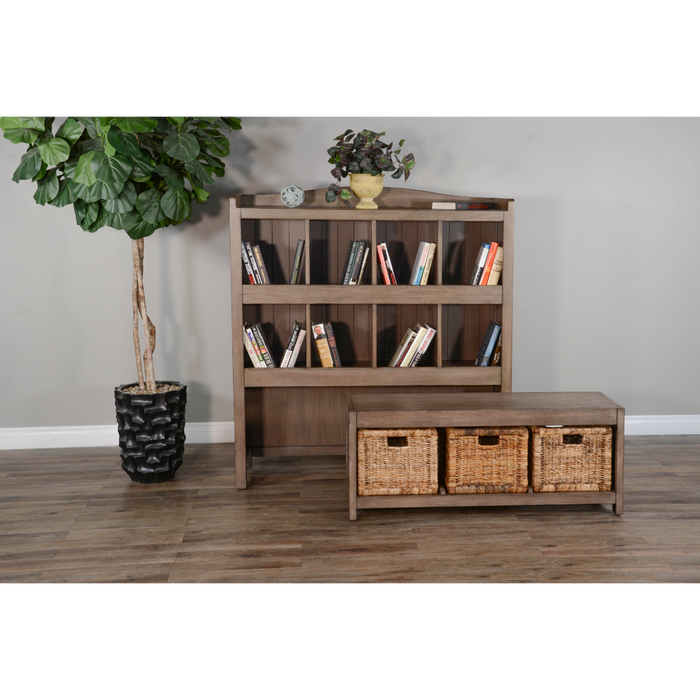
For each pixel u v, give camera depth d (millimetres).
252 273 3176
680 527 2732
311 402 3449
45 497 3072
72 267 3686
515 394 3115
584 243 3889
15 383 3746
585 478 2852
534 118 3770
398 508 2939
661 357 4016
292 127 3664
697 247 3943
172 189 2947
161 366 3801
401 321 3609
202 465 3520
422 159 3742
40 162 2865
